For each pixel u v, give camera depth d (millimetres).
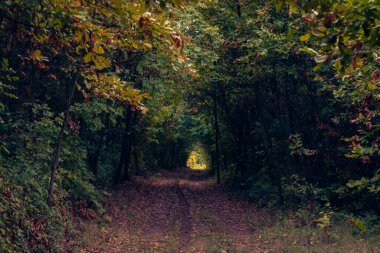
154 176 43938
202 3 8641
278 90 21172
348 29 3939
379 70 5879
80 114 16234
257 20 18328
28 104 13773
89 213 16062
